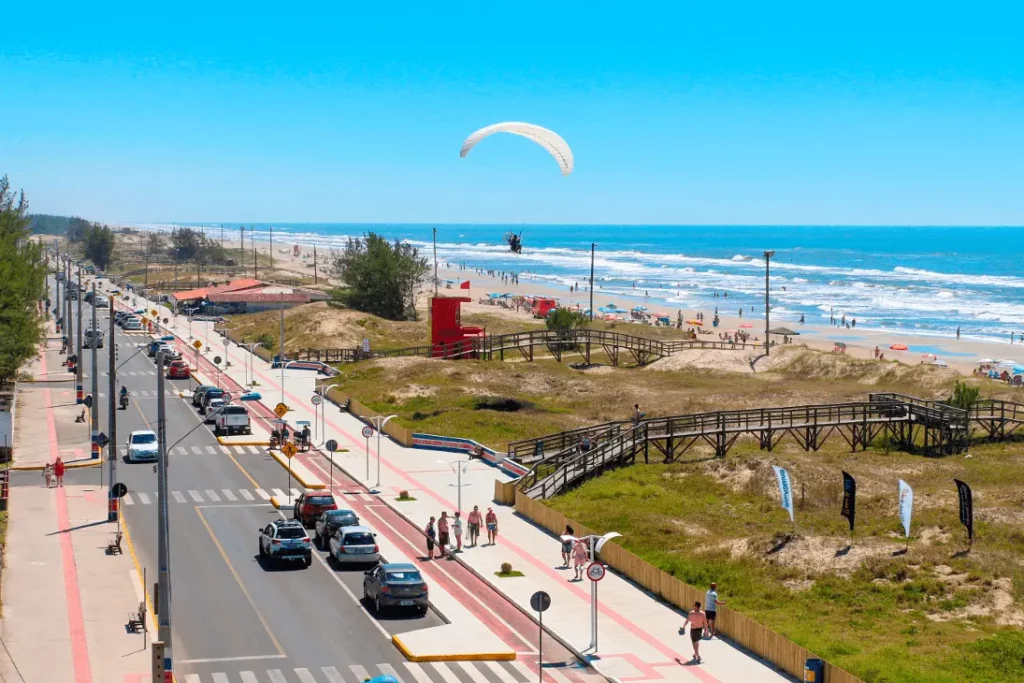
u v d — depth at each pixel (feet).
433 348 396.98
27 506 196.75
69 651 124.98
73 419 290.35
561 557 173.58
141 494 210.59
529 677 122.52
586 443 240.53
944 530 178.60
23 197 361.92
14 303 315.78
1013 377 372.38
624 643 133.59
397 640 132.26
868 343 517.96
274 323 515.09
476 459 252.21
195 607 144.15
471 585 158.71
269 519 194.59
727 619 136.36
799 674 121.60
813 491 210.38
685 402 319.88
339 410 318.86
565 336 409.90
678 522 195.21
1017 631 134.62
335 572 163.73
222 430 276.41
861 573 159.02
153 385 357.61
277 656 126.41
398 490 220.02
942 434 263.90
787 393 326.85
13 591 146.30
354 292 542.98
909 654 127.03
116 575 155.33
